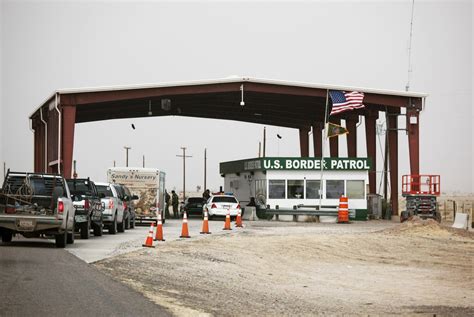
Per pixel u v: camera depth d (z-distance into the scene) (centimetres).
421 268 2362
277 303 1472
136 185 4191
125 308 1205
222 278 1816
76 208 2678
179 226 4094
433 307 1538
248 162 5512
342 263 2442
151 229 2428
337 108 5044
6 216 2195
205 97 5438
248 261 2258
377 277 2105
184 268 1927
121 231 3381
